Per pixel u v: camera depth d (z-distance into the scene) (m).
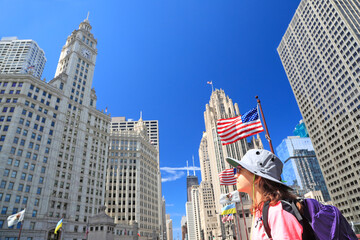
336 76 115.88
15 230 58.41
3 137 64.75
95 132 96.31
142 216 106.12
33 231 61.56
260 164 2.30
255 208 2.20
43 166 70.88
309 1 136.62
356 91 103.81
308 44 137.88
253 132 18.00
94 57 108.62
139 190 109.88
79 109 91.50
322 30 126.44
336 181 114.12
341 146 111.50
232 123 19.28
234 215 46.16
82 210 78.31
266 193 2.06
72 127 85.69
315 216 1.70
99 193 88.44
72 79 92.75
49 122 77.12
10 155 63.62
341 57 112.81
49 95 80.88
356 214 101.38
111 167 110.62
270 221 1.85
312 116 133.75
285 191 2.04
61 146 79.06
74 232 72.25
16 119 67.62
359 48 102.75
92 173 88.00
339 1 119.31
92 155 90.94
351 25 109.62
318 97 128.88
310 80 135.88
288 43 158.75
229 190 147.25
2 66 160.00
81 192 80.62
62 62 103.25
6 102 69.69
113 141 117.38
